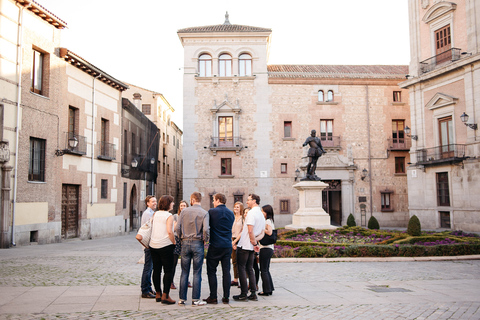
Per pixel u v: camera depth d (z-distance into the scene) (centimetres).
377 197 3603
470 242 1508
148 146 3762
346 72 3819
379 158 3638
